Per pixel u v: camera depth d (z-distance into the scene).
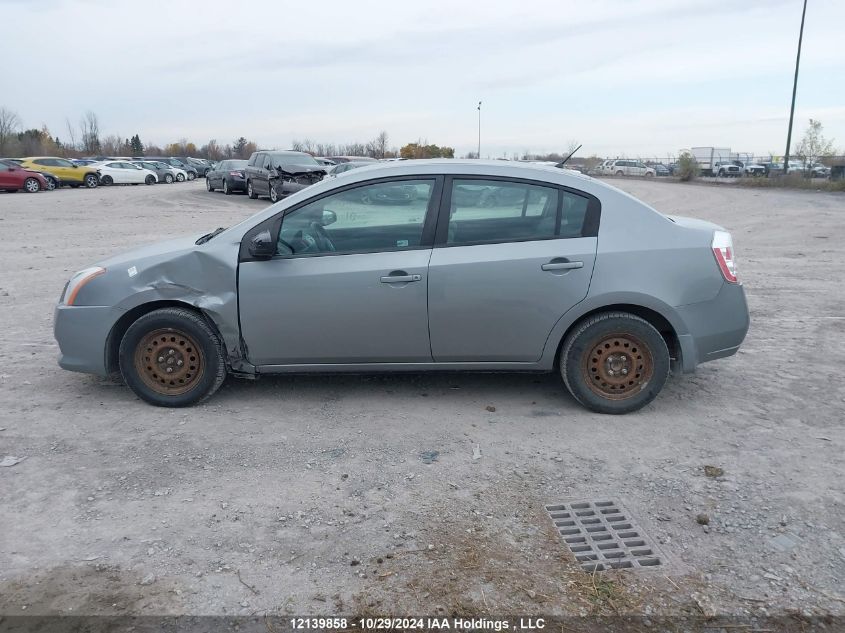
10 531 3.44
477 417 4.85
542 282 4.67
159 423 4.75
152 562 3.20
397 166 4.89
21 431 4.60
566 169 5.18
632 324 4.72
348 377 5.66
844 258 12.12
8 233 15.89
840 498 3.72
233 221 19.23
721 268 4.74
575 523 3.51
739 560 3.20
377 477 3.98
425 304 4.71
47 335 6.98
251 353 4.89
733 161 61.56
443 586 3.02
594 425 4.71
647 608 2.89
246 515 3.59
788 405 5.04
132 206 24.22
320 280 4.73
